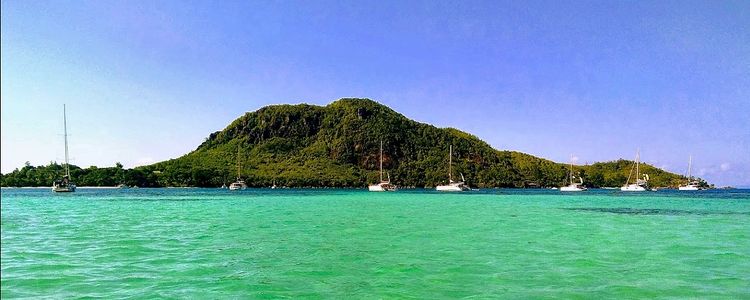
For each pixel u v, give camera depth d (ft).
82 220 129.49
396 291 46.34
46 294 44.34
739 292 46.42
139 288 46.93
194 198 321.32
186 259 63.31
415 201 277.44
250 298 43.45
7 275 52.65
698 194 490.08
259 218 137.39
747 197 379.14
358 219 134.10
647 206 226.17
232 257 65.16
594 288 47.85
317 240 84.38
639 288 48.01
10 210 179.52
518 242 82.58
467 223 121.49
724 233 99.19
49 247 74.13
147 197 338.75
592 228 109.70
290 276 52.90
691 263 61.87
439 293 45.70
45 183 645.51
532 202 268.00
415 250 72.49
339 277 52.60
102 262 60.85
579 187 602.03
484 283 49.96
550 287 48.29
